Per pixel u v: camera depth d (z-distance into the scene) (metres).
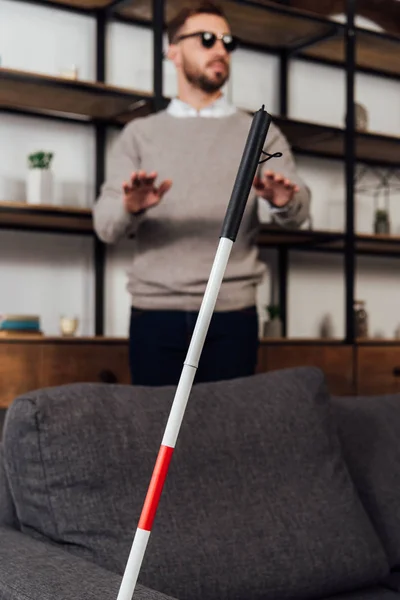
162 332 2.56
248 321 2.57
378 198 4.81
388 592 1.70
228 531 1.52
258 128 0.94
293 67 4.48
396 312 4.88
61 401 1.53
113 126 3.90
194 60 2.68
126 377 3.43
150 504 0.89
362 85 4.77
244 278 2.58
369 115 4.80
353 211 4.20
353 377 4.06
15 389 3.21
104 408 1.56
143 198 2.44
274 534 1.57
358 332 4.40
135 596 1.14
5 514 1.58
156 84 3.56
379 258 4.82
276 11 3.90
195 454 1.59
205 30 2.68
